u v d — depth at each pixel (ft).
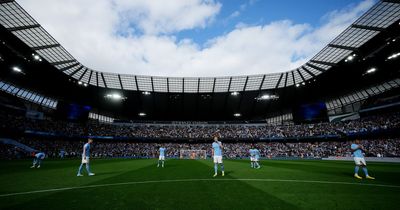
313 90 146.20
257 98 161.58
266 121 189.57
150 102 168.04
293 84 144.87
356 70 114.52
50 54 103.30
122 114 183.93
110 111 177.88
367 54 98.68
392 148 101.35
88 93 150.00
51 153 122.62
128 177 31.65
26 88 123.85
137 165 60.18
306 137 142.61
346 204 15.60
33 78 119.96
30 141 125.59
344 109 142.92
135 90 154.61
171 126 185.68
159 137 163.02
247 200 16.93
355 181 26.63
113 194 19.44
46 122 132.05
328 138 136.56
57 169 45.06
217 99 167.94
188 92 160.66
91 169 46.11
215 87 156.35
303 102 161.89
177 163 72.33
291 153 138.41
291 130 155.84
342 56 107.04
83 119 155.12
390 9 74.84
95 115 169.89
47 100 139.44
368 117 123.95
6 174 35.32
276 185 24.00
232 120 194.18
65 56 107.65
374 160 88.22
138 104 169.17
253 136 162.71
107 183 25.88
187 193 19.79
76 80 131.75
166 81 149.18
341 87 135.33
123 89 152.46
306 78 136.77
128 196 18.61
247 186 23.41
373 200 16.76
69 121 147.74
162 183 25.85
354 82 126.93
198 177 31.55
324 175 33.55
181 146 164.55
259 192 20.04
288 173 37.04
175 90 158.10
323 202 16.21
